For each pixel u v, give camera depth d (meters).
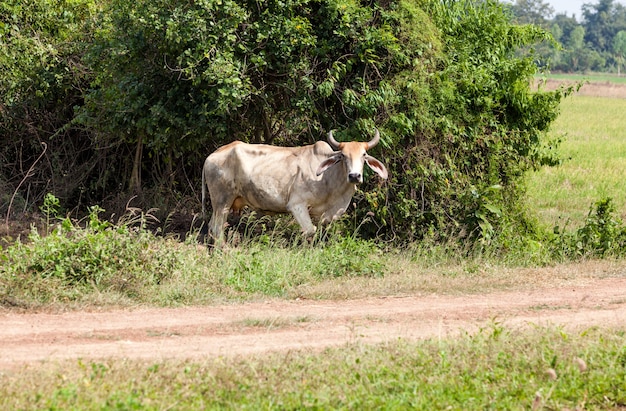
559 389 13.00
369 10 26.58
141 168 29.84
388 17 26.31
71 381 12.43
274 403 12.05
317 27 26.47
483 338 15.18
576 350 14.58
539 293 20.58
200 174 29.56
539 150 29.42
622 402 12.88
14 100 29.86
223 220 24.95
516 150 28.78
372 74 26.77
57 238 20.11
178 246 21.67
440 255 24.91
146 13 25.44
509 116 28.98
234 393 12.33
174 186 29.58
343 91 26.53
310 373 13.23
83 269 19.09
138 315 17.27
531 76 29.11
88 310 17.50
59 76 29.42
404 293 20.30
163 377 12.78
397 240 26.55
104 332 15.84
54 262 19.28
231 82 24.67
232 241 24.25
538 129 29.23
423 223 26.84
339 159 23.62
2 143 30.64
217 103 25.28
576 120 88.12
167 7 25.53
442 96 26.97
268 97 26.73
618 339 15.48
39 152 30.59
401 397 12.34
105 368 12.93
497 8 30.27
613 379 13.36
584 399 12.77
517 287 21.23
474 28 29.78
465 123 27.80
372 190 26.66
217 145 27.98
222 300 18.86
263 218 26.73
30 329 15.86
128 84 26.31
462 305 19.08
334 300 19.42
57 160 30.19
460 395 12.48
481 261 24.84
